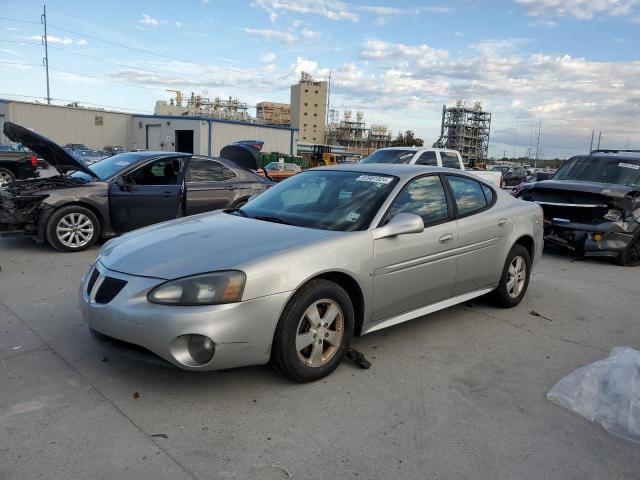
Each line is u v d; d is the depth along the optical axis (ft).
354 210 13.56
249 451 9.20
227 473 8.58
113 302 10.76
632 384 11.75
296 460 8.99
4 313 15.70
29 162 50.83
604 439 10.02
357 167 16.08
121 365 12.34
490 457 9.31
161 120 159.43
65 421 9.92
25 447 9.05
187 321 10.14
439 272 14.61
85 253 24.67
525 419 10.66
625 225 26.21
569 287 21.97
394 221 12.97
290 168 96.07
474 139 418.51
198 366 10.42
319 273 11.50
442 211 15.17
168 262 11.07
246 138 163.43
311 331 11.55
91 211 25.09
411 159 38.86
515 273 18.02
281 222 13.67
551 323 16.89
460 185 16.33
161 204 26.05
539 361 13.70
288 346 11.12
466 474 8.82
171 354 10.19
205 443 9.38
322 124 504.84
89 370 12.05
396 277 13.33
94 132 161.89
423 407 11.00
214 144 154.92
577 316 17.81
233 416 10.32
